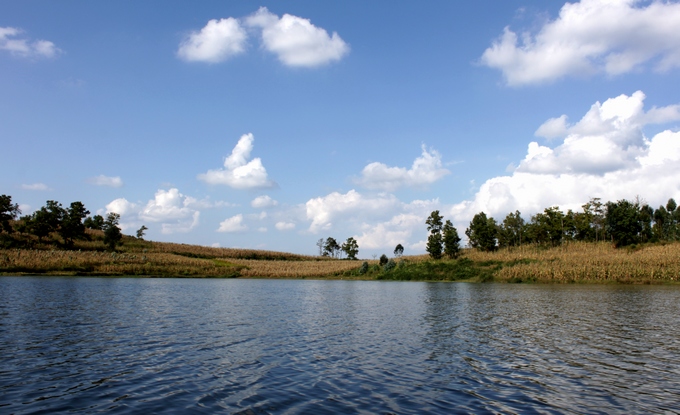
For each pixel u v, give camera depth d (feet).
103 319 121.08
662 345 91.86
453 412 51.44
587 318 134.00
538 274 353.51
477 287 298.15
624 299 197.88
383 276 426.92
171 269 414.62
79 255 420.36
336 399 55.52
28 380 62.39
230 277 435.53
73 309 139.64
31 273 345.51
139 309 145.38
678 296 213.25
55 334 97.04
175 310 145.69
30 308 139.03
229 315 136.26
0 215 486.79
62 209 528.22
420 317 136.98
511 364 75.10
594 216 501.97
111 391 57.93
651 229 473.26
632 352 84.99
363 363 74.90
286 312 147.33
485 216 527.40
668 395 58.80
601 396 58.08
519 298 206.69
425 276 409.90
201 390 58.70
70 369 68.64
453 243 470.39
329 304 177.78
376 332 107.55
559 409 53.06
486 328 114.62
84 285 251.80
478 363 75.72
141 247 609.01
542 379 65.92
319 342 93.45
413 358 79.15
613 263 350.43
